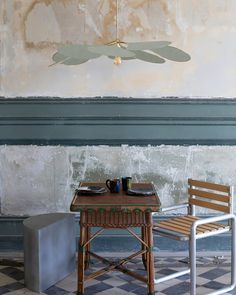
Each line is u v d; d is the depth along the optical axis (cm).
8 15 399
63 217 363
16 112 405
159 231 328
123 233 412
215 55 406
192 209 371
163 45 279
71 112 406
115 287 344
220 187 344
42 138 407
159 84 407
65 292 336
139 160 411
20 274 370
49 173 411
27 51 402
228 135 411
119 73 405
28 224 343
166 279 353
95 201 315
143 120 407
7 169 410
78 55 305
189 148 411
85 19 400
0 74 403
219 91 408
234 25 405
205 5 402
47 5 399
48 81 404
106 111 407
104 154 409
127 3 400
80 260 318
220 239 413
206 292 332
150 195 332
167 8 401
